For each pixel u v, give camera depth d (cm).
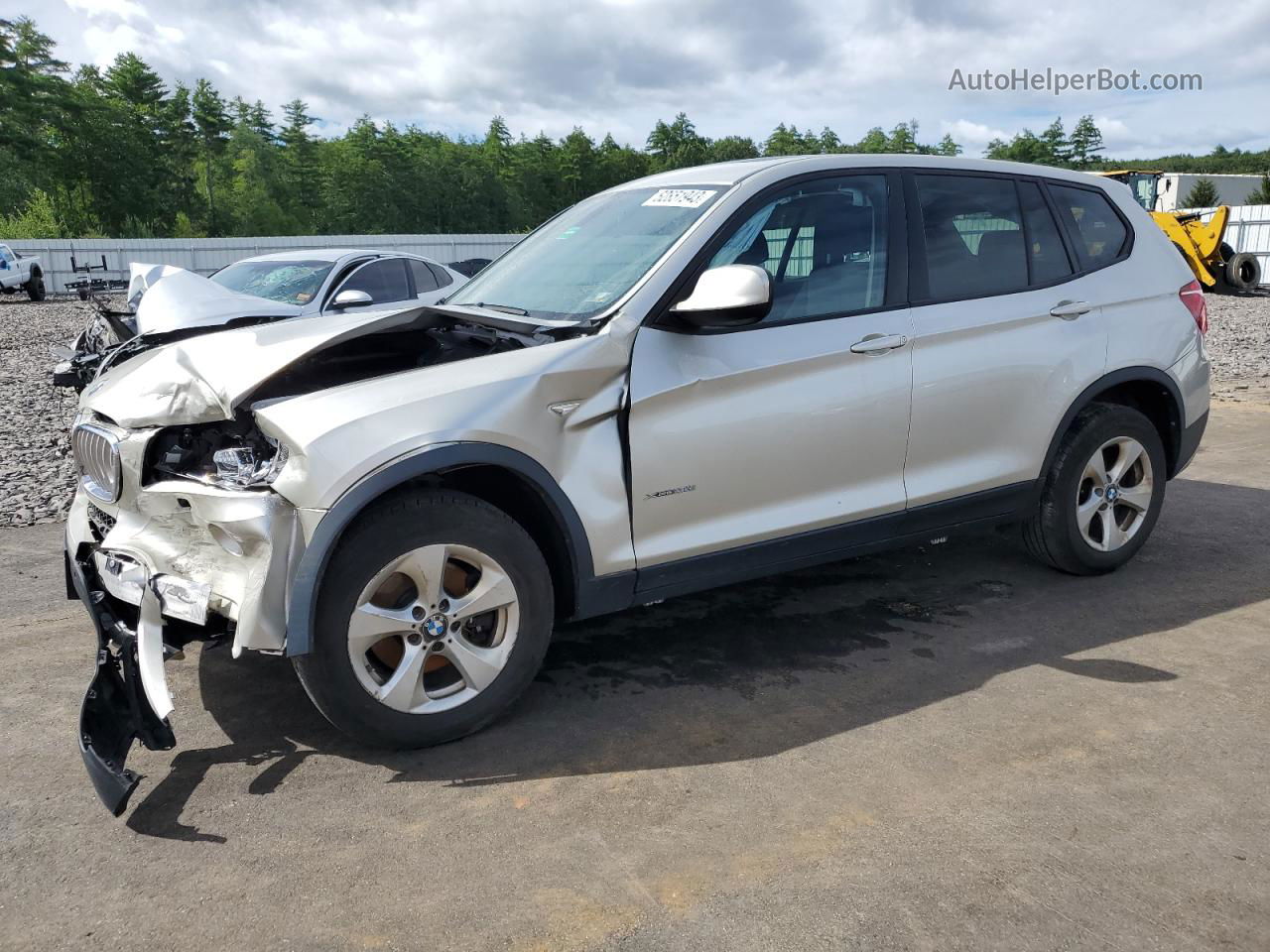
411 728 299
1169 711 326
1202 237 2378
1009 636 393
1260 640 385
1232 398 979
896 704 334
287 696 346
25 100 7988
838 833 258
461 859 250
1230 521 548
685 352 332
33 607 440
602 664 371
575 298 351
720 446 338
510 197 12362
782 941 217
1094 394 428
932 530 400
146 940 221
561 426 311
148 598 291
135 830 265
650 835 259
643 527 330
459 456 289
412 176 11406
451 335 370
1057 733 312
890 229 382
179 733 320
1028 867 242
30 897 236
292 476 275
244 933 223
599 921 225
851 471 371
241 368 306
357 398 288
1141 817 264
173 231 9038
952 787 280
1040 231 426
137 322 688
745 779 287
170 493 291
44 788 287
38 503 638
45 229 6662
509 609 310
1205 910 226
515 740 313
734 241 348
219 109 10025
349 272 898
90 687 282
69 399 1052
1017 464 416
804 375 352
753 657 375
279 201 10550
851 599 436
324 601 279
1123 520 464
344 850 255
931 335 381
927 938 217
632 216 382
